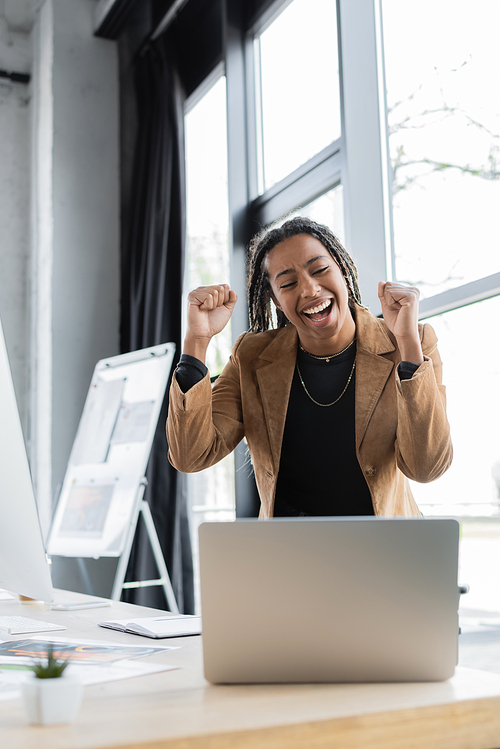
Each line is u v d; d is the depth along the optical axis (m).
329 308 1.55
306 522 0.82
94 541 3.32
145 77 4.24
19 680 0.81
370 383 1.55
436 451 1.39
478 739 0.71
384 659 0.80
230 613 0.81
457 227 2.23
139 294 3.99
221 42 3.74
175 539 3.48
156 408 3.38
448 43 2.31
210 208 3.77
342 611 0.80
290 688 0.78
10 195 4.72
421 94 2.42
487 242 2.12
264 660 0.80
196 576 3.58
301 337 1.62
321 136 2.96
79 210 4.40
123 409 3.57
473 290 2.13
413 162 2.44
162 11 4.05
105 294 4.40
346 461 1.56
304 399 1.62
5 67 4.79
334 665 0.80
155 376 3.48
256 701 0.72
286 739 0.63
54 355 4.23
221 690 0.78
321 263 1.54
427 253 2.36
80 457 3.67
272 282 1.61
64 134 4.42
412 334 1.40
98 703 0.72
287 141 3.21
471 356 2.19
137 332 3.98
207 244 3.78
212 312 1.57
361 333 1.60
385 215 2.56
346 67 2.65
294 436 1.61
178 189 3.80
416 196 2.42
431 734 0.69
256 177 3.42
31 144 4.73
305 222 1.59
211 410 1.56
